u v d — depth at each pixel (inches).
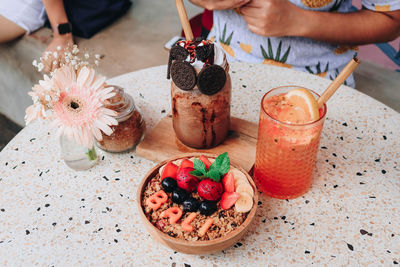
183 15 27.0
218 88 26.1
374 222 25.5
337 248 24.5
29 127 32.5
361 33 36.9
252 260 24.3
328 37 36.7
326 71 40.1
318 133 23.9
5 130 68.4
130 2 73.6
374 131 30.7
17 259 24.6
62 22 60.3
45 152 30.5
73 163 28.5
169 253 24.7
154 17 70.7
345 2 39.1
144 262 24.3
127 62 60.2
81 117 26.1
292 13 35.3
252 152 29.4
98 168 29.3
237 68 36.4
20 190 28.1
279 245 24.8
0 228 26.1
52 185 28.3
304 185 26.5
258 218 26.1
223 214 24.0
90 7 64.3
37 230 25.9
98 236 25.5
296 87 25.4
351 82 41.3
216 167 25.0
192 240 23.1
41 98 25.5
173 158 26.7
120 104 28.0
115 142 29.0
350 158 29.0
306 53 38.7
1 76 68.2
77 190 28.0
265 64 36.9
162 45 63.7
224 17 39.4
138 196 24.7
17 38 62.2
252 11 35.4
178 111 27.5
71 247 25.1
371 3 37.2
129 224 26.1
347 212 26.1
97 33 66.5
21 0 60.0
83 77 26.0
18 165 29.6
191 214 24.1
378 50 54.6
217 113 27.4
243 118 32.2
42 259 24.6
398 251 24.1
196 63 25.5
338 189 27.3
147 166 29.4
